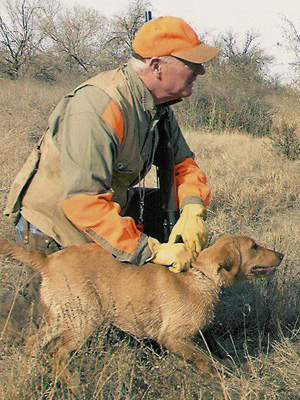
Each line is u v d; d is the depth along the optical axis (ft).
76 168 10.90
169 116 13.55
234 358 12.81
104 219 11.03
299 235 20.07
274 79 82.48
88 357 10.73
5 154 26.91
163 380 10.92
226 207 23.88
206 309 11.80
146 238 11.57
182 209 13.30
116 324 11.77
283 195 25.55
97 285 11.52
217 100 52.31
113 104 11.15
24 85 72.33
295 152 33.32
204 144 39.47
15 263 15.94
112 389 10.46
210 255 11.97
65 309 11.29
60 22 115.85
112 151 11.25
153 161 13.62
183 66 11.42
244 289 15.19
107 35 116.78
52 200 11.75
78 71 112.98
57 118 11.51
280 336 13.17
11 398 9.88
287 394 11.18
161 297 11.62
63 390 10.24
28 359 10.85
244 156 33.86
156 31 11.28
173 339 11.73
